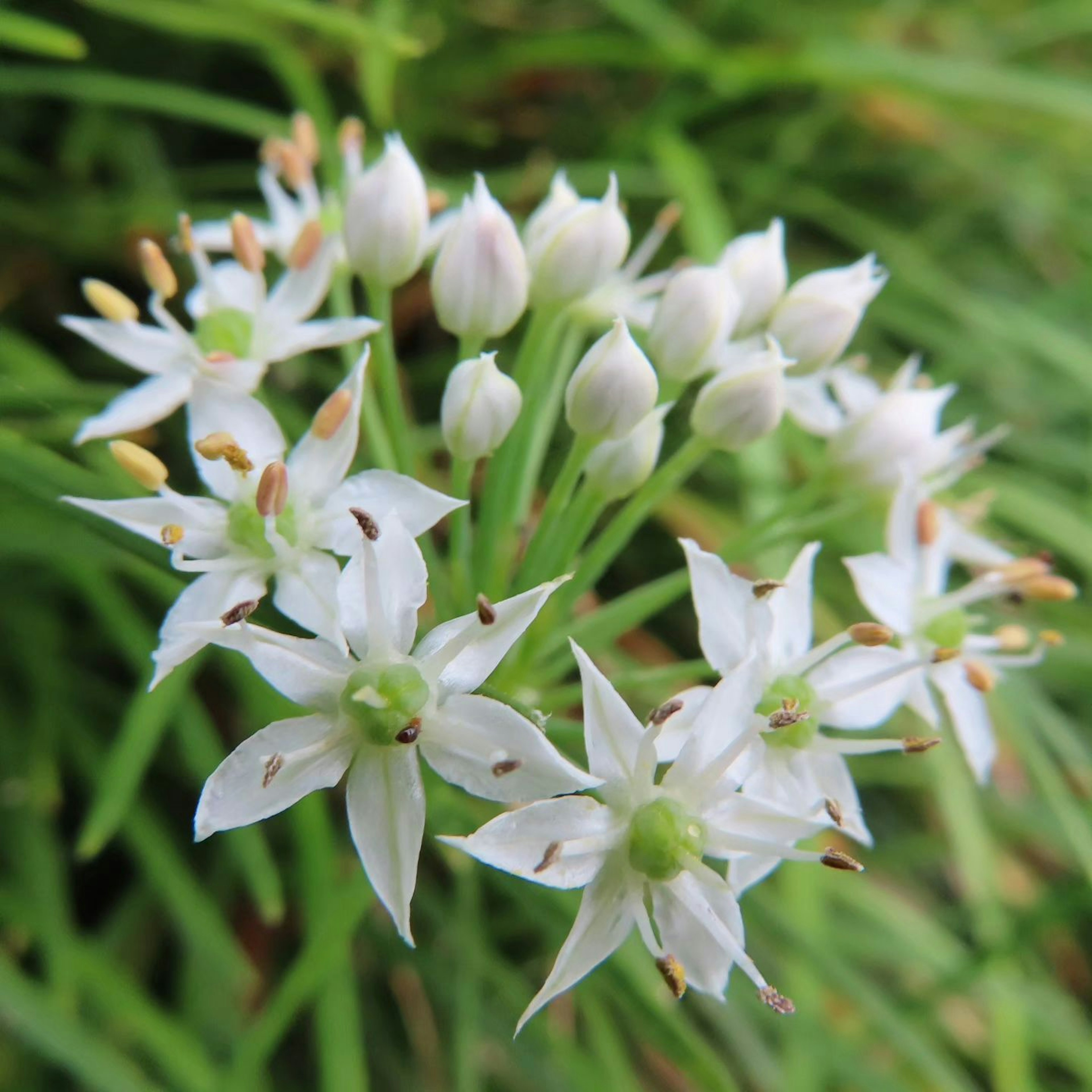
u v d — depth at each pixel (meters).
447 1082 0.09
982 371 0.10
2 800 0.08
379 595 0.06
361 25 0.08
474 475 0.09
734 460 0.09
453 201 0.10
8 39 0.08
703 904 0.06
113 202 0.09
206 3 0.09
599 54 0.10
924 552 0.07
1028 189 0.11
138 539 0.07
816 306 0.07
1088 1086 0.09
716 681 0.07
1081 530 0.10
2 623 0.09
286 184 0.10
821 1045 0.08
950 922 0.10
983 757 0.07
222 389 0.07
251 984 0.08
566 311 0.08
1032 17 0.12
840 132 0.11
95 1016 0.08
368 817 0.06
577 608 0.09
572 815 0.06
